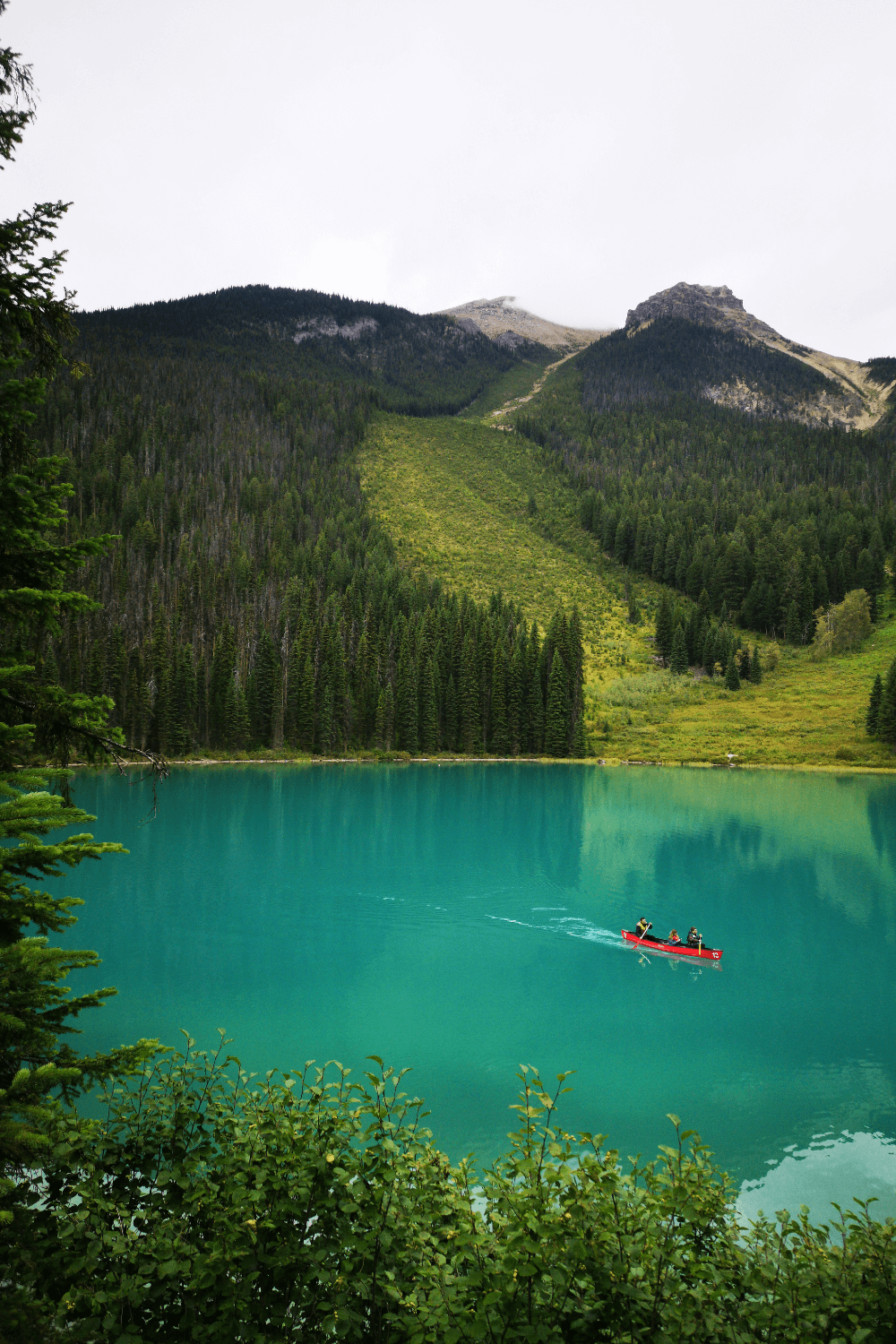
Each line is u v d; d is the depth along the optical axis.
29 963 5.69
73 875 43.00
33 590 5.93
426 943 32.62
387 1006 25.28
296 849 51.44
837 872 48.25
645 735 138.25
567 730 132.75
